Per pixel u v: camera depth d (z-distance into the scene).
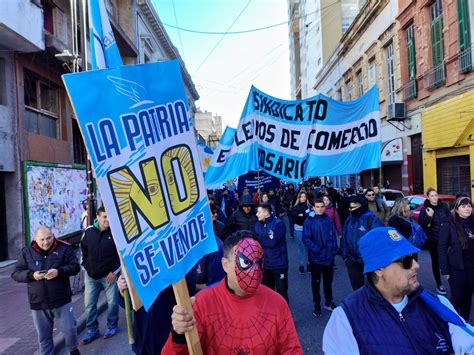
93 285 5.64
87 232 5.57
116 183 2.07
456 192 14.72
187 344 2.07
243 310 2.19
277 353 2.22
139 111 2.22
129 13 23.59
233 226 7.17
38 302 4.44
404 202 6.20
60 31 13.84
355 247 5.55
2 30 10.02
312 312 6.28
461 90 13.89
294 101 7.63
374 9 22.22
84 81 2.04
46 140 13.31
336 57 32.59
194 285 3.60
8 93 11.53
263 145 7.54
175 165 2.34
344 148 7.62
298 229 8.94
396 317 2.01
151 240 2.15
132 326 3.06
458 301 4.86
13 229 11.47
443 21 14.98
